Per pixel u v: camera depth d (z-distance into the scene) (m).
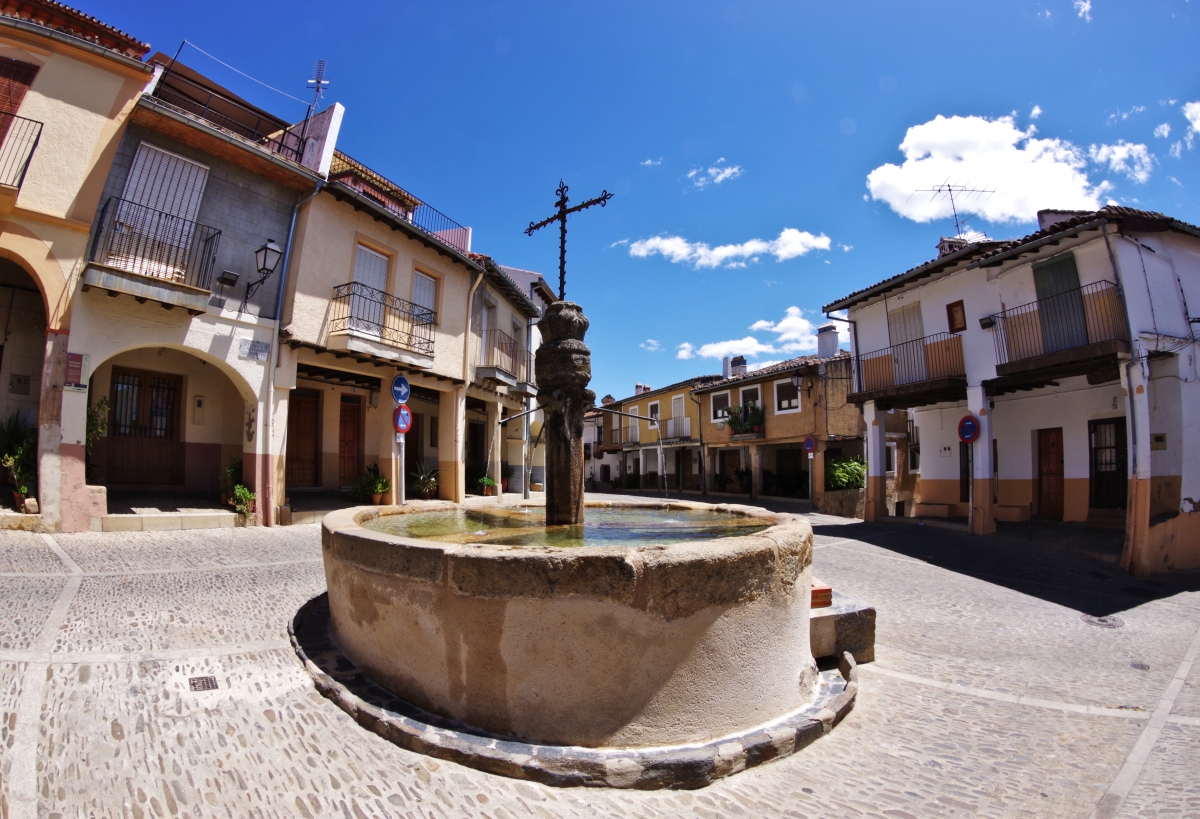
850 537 13.45
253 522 10.81
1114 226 10.90
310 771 2.91
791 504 23.53
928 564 10.27
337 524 4.44
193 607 5.39
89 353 8.92
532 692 3.11
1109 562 10.61
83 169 8.84
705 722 3.23
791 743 3.33
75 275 8.80
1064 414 13.88
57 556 7.04
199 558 7.65
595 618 3.08
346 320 12.29
